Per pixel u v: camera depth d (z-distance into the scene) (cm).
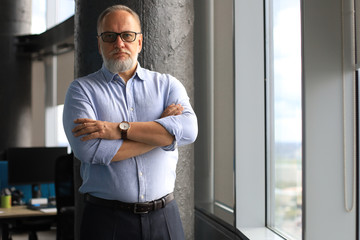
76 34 287
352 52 197
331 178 199
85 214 194
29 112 903
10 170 519
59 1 873
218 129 354
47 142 898
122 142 186
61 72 855
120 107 197
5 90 880
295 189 252
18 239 615
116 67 192
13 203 490
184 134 193
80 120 188
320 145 198
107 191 188
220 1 344
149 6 278
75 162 284
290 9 254
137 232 188
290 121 258
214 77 363
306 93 198
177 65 287
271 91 289
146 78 204
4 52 877
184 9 291
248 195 294
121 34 192
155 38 280
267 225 294
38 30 898
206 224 363
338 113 198
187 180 295
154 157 193
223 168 343
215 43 359
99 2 273
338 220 199
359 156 198
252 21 294
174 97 205
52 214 440
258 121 294
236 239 293
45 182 533
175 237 196
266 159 295
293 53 251
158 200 192
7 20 877
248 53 293
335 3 197
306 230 199
